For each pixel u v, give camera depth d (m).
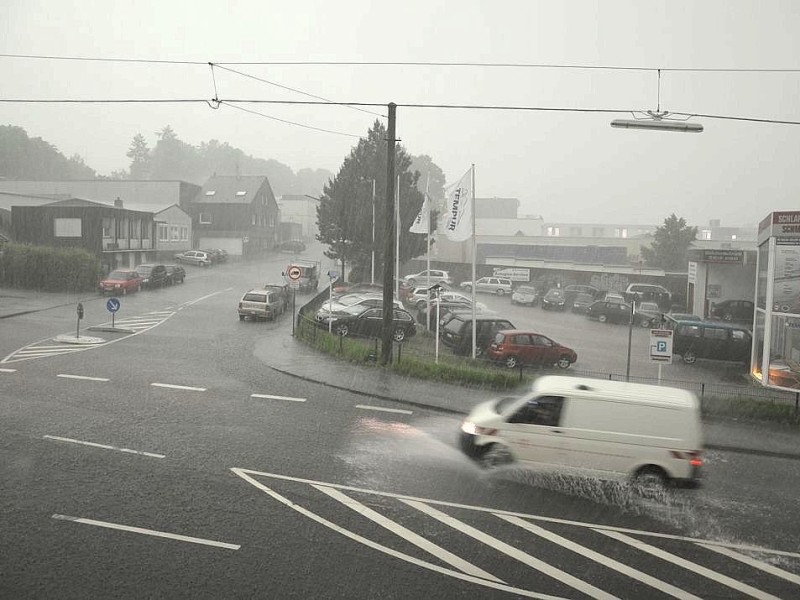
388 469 11.74
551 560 8.55
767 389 21.89
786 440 14.98
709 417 16.81
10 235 49.84
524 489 11.14
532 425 11.55
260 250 81.56
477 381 19.09
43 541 8.47
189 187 77.06
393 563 8.28
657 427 11.16
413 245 49.19
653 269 55.53
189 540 8.67
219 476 11.05
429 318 31.44
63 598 7.15
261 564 8.10
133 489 10.32
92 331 26.56
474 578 7.98
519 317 39.53
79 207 49.44
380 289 44.84
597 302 39.16
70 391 16.50
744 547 9.20
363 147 51.97
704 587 7.99
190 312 33.66
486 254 76.12
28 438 12.61
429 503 10.30
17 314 30.23
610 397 11.40
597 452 11.26
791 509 10.74
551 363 23.80
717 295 40.44
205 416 14.73
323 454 12.42
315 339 25.00
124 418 14.27
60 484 10.39
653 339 18.11
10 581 7.46
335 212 51.41
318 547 8.63
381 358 21.39
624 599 7.62
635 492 11.12
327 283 55.56
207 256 62.47
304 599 7.33
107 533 8.77
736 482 12.07
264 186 81.94
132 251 55.19
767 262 22.83
